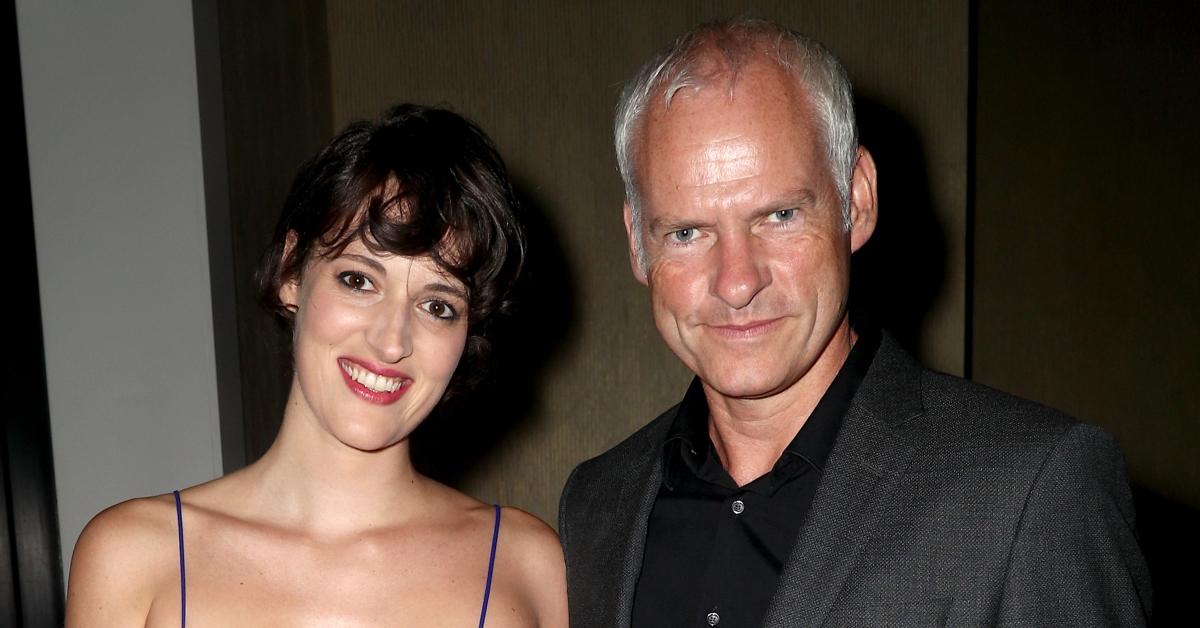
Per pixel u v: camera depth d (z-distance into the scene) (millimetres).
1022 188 5828
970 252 3869
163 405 2828
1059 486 1522
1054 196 5809
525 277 1966
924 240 3787
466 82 3945
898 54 3758
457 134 1837
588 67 3928
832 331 1684
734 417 1761
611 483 1959
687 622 1710
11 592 2777
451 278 1801
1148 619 1539
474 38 3939
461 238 1787
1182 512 5707
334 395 1790
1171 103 5742
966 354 3854
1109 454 1556
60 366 2812
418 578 1854
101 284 2803
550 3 3924
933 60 3738
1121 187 5773
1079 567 1484
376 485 1881
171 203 2809
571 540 1968
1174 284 5746
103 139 2799
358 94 3959
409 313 1787
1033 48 5812
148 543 1774
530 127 3947
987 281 5867
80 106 2795
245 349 3070
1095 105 5777
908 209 3783
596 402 3969
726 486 1777
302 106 3631
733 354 1646
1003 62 5828
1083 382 5809
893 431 1672
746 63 1604
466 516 1967
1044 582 1491
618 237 3941
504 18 3934
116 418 2820
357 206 1746
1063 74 5797
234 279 2982
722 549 1718
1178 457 5738
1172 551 5547
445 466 3943
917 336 3814
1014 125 5828
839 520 1621
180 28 2793
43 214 2795
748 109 1581
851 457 1660
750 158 1570
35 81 2783
